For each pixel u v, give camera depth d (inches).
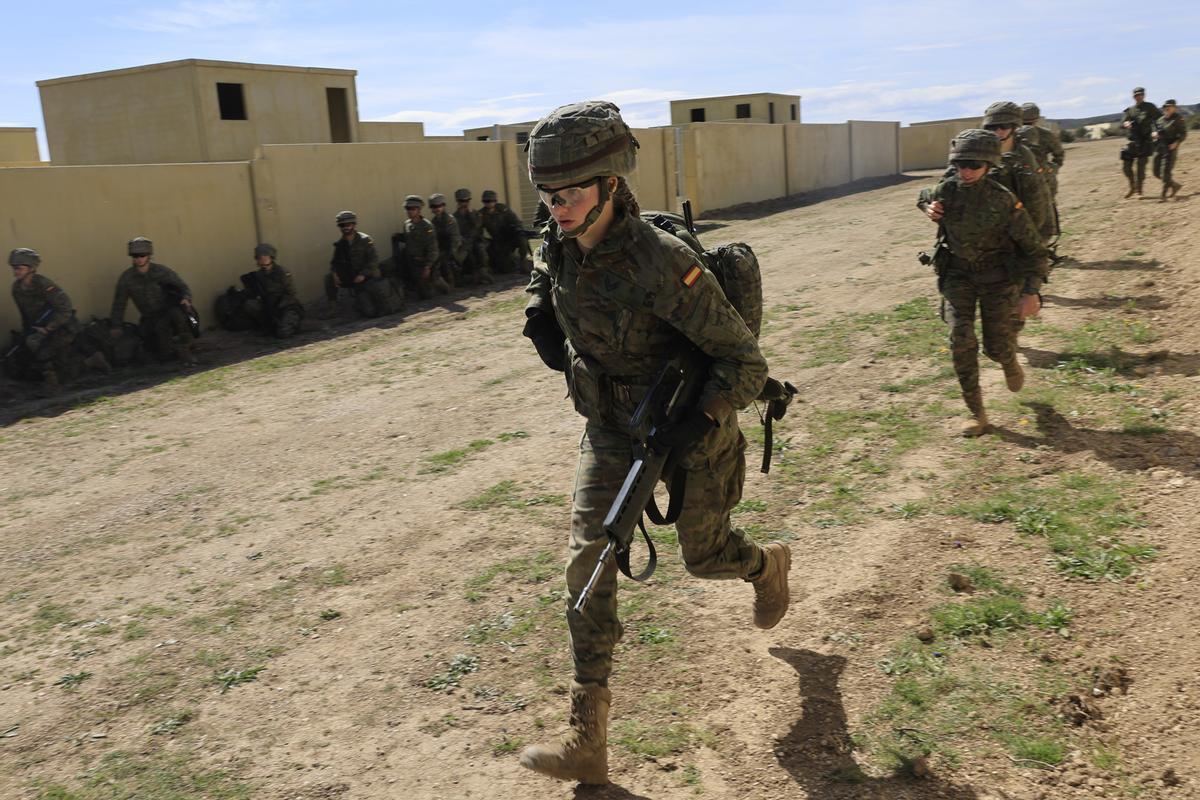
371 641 157.0
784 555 131.0
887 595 150.6
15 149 914.7
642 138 845.8
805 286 449.7
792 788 110.7
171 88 650.2
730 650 140.7
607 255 99.5
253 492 245.0
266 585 184.4
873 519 179.6
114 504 245.4
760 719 123.7
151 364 430.9
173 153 661.3
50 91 691.4
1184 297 297.0
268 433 302.7
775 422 243.4
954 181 206.1
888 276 449.7
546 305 114.8
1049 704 119.6
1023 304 209.0
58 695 149.7
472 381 347.9
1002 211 202.5
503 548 189.6
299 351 435.5
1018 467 194.1
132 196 460.1
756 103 1354.6
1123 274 345.4
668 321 101.2
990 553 159.9
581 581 110.1
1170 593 137.9
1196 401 210.2
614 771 116.4
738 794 110.7
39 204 425.7
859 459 211.0
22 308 397.7
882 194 1064.2
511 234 604.4
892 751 114.6
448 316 487.5
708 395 102.8
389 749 126.9
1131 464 185.3
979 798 105.8
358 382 364.2
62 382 402.3
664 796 111.5
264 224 519.5
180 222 480.1
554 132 93.9
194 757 129.5
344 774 122.5
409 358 399.5
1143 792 104.2
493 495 221.6
